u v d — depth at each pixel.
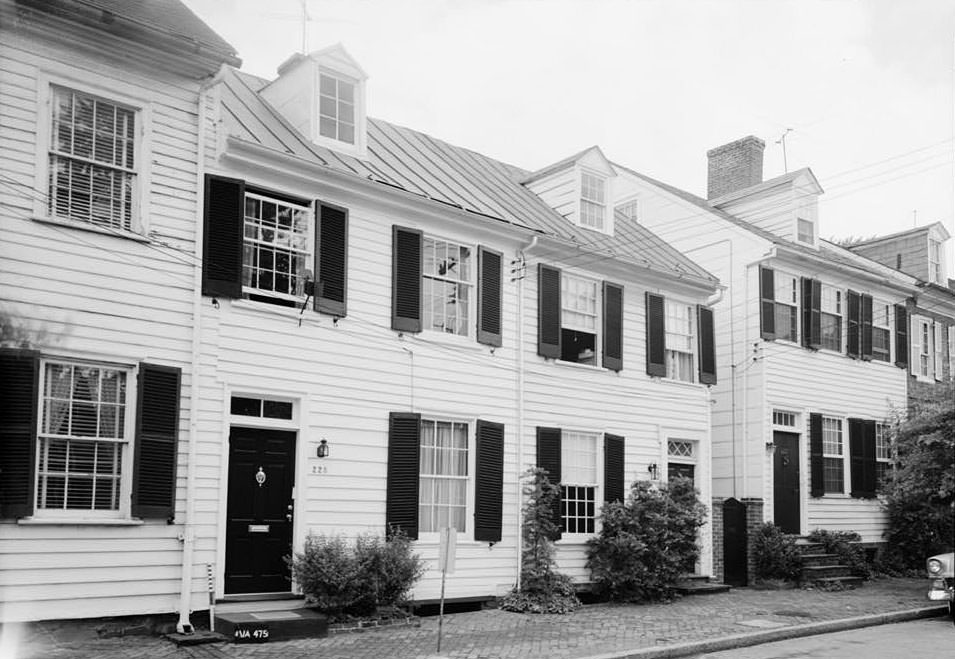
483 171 18.91
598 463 17.23
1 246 10.32
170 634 11.00
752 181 25.91
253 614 11.60
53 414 10.65
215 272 12.02
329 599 12.10
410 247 14.37
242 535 12.23
